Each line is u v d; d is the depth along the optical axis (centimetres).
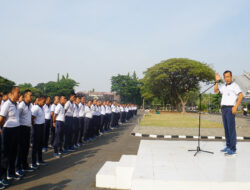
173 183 310
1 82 4019
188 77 4238
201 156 448
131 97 8200
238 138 1023
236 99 452
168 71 4194
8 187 406
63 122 683
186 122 1977
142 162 404
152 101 6775
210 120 2323
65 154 695
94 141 955
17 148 459
